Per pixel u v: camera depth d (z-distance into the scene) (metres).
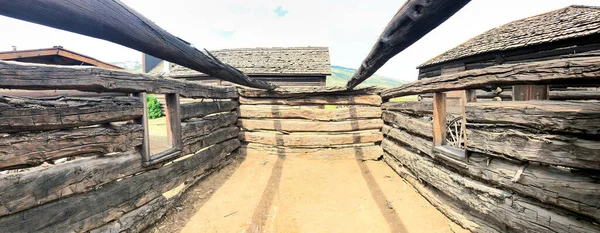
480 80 2.26
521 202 2.01
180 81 3.50
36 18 0.82
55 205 1.91
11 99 1.64
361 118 5.86
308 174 4.73
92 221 2.16
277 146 5.90
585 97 4.16
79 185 2.05
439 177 3.05
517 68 1.90
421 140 3.60
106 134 2.29
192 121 4.04
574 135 1.65
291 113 5.93
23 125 1.69
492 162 2.28
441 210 3.05
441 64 11.66
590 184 1.58
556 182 1.75
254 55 16.77
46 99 1.88
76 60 10.03
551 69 1.66
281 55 16.66
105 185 2.33
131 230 2.50
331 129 5.84
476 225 2.49
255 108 6.02
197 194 3.68
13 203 1.65
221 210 3.23
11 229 1.65
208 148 4.53
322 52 16.95
